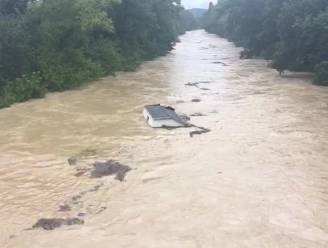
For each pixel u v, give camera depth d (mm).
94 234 11703
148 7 50000
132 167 16344
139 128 21391
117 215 12711
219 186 14477
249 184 14609
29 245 11281
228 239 11289
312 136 19750
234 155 17406
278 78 36469
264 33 49812
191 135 20109
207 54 60156
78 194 14227
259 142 19000
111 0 39781
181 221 12250
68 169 16344
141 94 29844
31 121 22891
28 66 30875
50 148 18641
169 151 18031
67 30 34594
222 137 19797
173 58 54719
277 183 14680
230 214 12578
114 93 30250
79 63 35188
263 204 13172
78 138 19922
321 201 13367
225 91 30688
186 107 25781
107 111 24891
